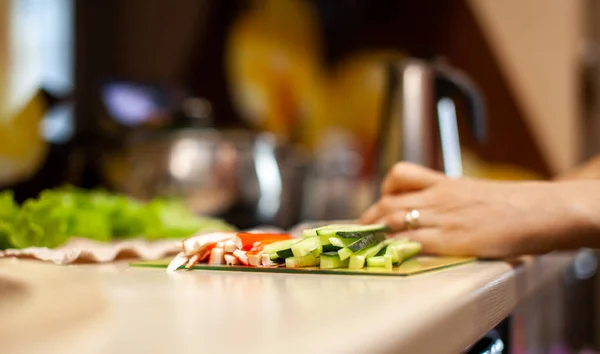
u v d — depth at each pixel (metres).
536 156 3.81
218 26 3.56
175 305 0.89
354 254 1.14
